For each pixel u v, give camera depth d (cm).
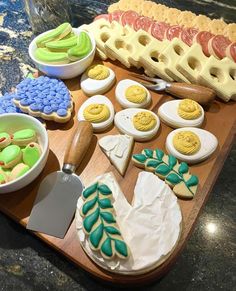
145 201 28
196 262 28
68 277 27
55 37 38
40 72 40
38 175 31
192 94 35
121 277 26
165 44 39
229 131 34
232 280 27
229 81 36
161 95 37
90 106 35
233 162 34
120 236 26
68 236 28
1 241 29
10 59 43
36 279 27
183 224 28
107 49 39
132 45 39
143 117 33
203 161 32
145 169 31
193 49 37
